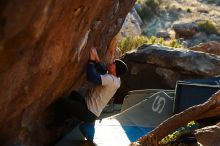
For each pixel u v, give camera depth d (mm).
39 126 6160
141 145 6367
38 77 4523
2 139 5047
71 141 7336
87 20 4859
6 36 2895
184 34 27078
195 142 6770
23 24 2916
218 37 26938
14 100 4395
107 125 8141
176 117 6727
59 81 5773
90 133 7293
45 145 6750
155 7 32031
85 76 7508
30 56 3824
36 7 2928
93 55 6660
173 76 11859
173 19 30828
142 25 29250
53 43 4203
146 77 12070
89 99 6621
